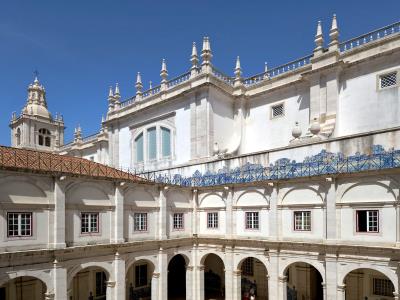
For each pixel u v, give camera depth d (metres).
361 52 27.03
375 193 20.17
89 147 55.03
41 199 19.88
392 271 19.14
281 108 32.22
